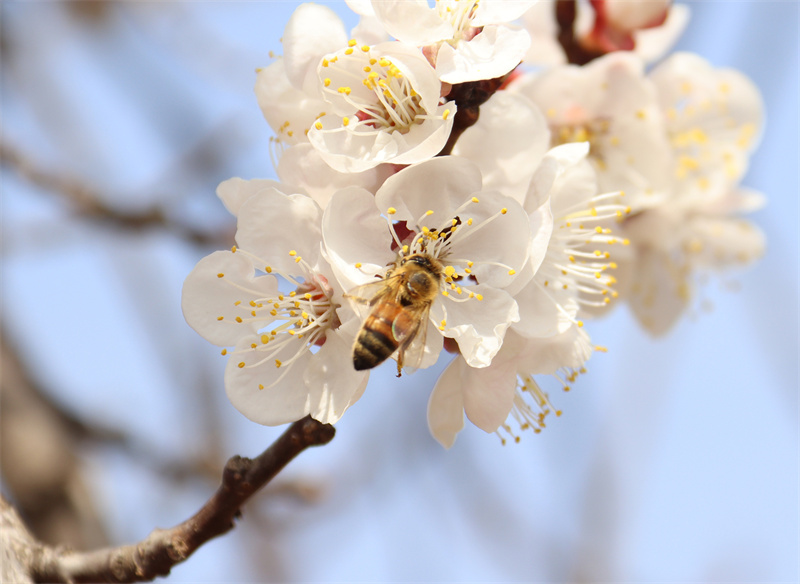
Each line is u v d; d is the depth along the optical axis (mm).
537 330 401
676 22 473
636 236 462
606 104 449
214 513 401
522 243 396
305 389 398
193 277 399
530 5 400
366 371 397
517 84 450
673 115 466
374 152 396
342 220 396
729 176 467
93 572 404
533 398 417
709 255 476
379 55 395
